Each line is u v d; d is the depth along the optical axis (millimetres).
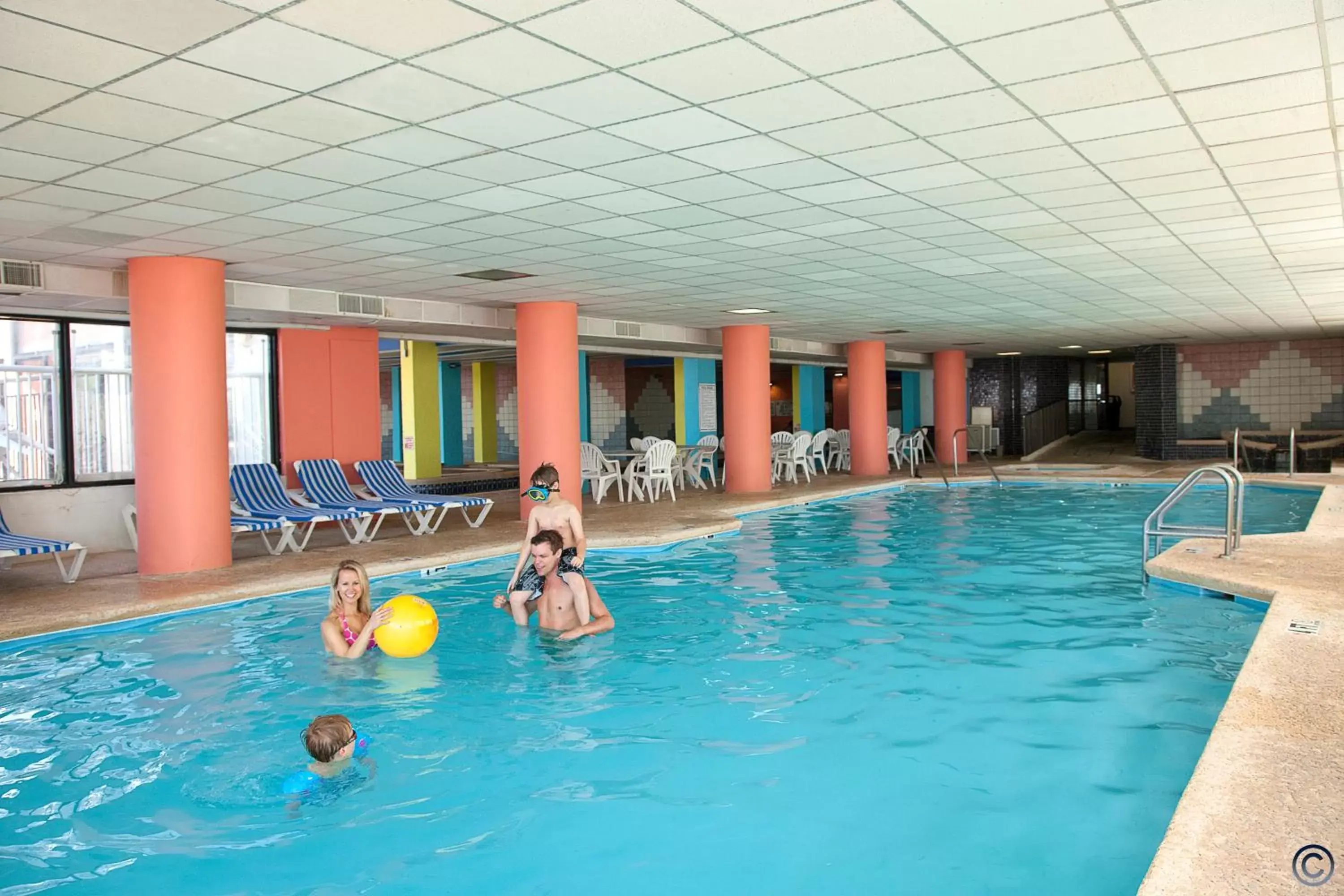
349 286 10680
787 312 14133
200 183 5961
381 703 5020
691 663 5676
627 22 3688
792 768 4008
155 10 3475
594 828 3484
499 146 5355
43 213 6715
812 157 5738
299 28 3678
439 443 17938
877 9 3621
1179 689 4973
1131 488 16672
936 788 3764
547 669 5602
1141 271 10586
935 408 24047
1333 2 3596
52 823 3633
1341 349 20750
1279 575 6520
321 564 8727
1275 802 2711
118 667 5801
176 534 8297
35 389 10062
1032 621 6551
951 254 9336
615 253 8852
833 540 10789
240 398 11984
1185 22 3791
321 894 3053
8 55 3869
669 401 24469
